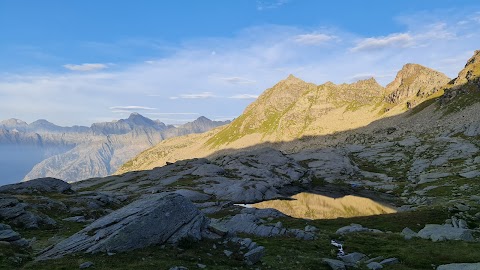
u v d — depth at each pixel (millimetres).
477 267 34406
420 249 45688
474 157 156250
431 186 121188
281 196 139375
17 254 32375
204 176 169000
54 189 93562
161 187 145875
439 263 40031
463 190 103812
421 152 193000
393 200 123000
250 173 179750
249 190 134875
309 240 51219
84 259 31688
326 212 109250
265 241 47750
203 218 44062
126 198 107188
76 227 55719
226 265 34938
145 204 41719
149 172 193875
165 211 40469
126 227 36594
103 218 41406
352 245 49125
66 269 29078
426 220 71188
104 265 30516
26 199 68625
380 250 46812
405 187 139000
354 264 39688
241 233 54438
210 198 127188
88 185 178125
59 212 67500
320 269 36938
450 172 136750
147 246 36219
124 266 30578
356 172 186375
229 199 128250
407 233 57875
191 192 128125
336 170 190750
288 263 37719
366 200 126250
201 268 32562
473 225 64562
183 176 171000
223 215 94062
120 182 177875
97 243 35188
